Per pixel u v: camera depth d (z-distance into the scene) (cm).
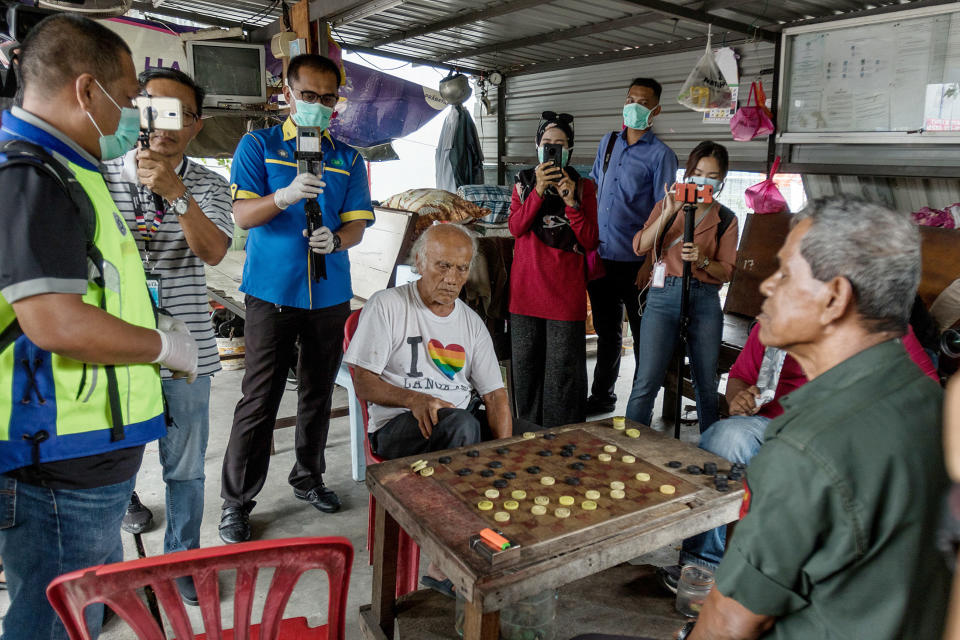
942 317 305
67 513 137
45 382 130
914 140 379
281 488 327
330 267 288
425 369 252
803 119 433
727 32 480
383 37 612
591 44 567
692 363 330
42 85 129
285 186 278
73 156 134
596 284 411
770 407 254
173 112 187
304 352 293
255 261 277
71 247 125
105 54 134
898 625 97
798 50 429
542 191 323
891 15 377
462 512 161
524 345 357
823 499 96
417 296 251
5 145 124
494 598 134
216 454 365
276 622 125
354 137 682
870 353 103
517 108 701
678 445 203
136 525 283
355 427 329
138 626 116
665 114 547
